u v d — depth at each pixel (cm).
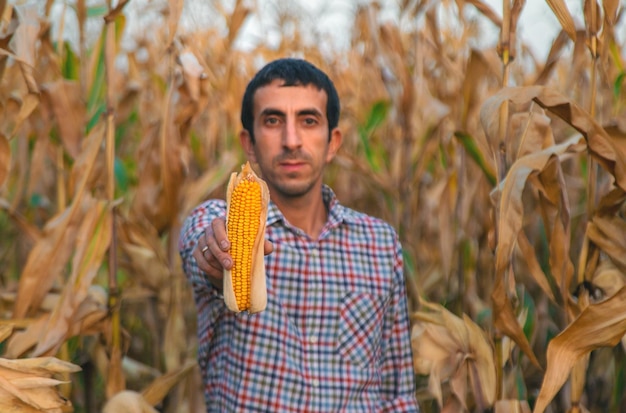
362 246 232
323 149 221
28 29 289
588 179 250
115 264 278
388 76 429
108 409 256
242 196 164
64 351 289
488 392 257
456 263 379
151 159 329
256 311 167
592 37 247
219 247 166
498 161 243
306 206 227
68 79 346
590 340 224
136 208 329
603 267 255
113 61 275
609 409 329
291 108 213
